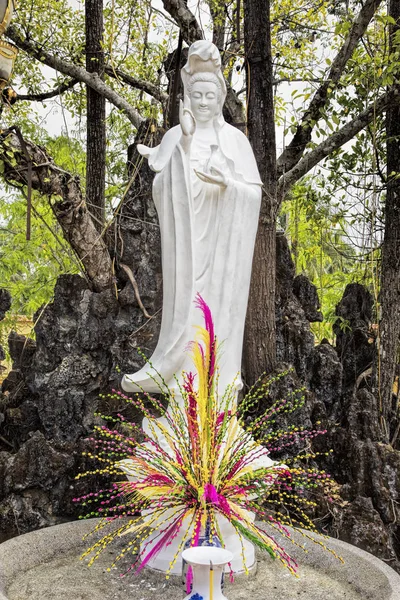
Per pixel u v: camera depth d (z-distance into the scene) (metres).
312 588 3.70
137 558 3.73
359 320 6.77
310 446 5.54
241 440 3.54
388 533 5.17
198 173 4.01
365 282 7.21
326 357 6.23
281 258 6.37
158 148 4.43
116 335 5.89
